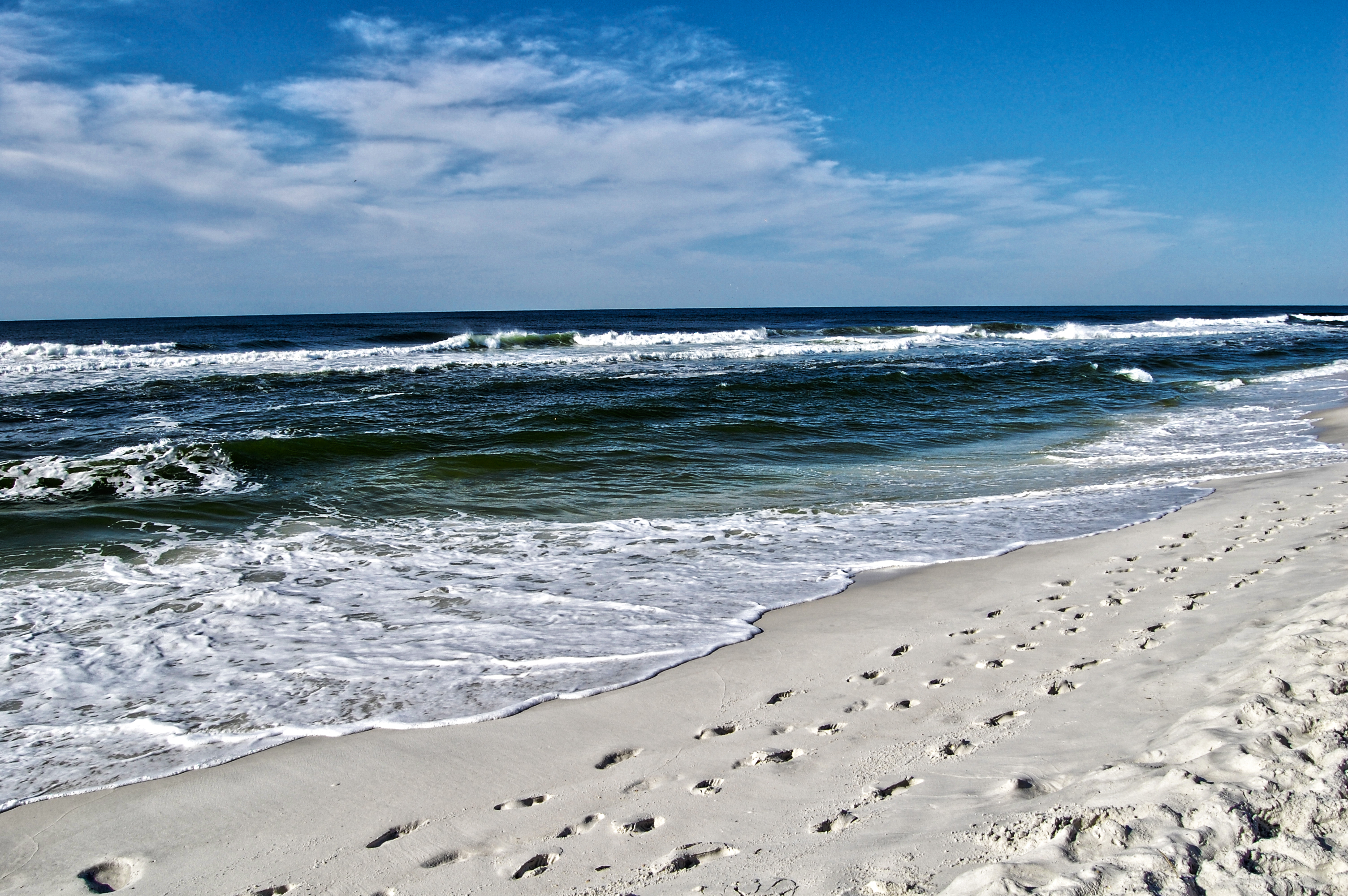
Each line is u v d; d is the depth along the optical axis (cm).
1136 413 1562
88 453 1080
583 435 1230
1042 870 202
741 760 319
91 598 553
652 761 324
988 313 10931
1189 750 264
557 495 890
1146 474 977
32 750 349
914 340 3669
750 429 1313
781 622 497
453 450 1120
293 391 1747
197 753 346
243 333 4322
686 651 451
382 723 370
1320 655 326
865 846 242
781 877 231
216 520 767
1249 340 3809
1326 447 1108
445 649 461
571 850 263
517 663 439
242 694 404
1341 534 602
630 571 615
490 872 254
